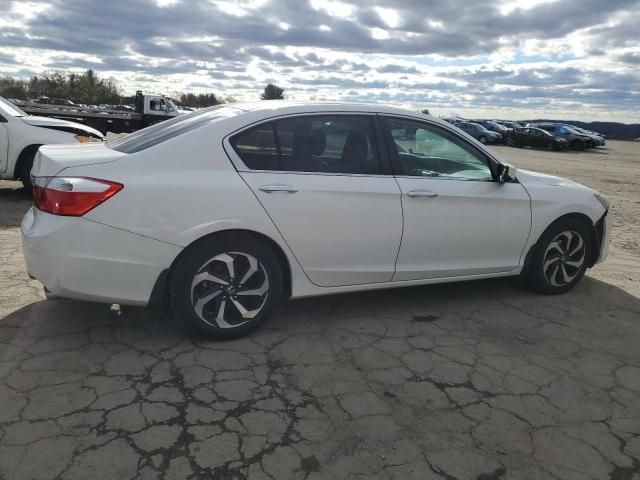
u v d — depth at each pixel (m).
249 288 3.53
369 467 2.41
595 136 36.16
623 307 4.52
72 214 3.05
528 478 2.39
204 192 3.24
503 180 4.22
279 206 3.43
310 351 3.47
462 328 3.95
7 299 4.04
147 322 3.76
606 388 3.19
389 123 3.90
